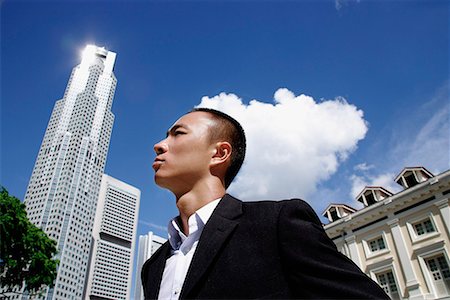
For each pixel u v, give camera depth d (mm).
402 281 16656
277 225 1175
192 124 1765
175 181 1602
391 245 17875
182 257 1367
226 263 1143
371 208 19406
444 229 16000
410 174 19594
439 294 15172
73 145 101125
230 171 1755
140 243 111125
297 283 1016
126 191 136125
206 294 1078
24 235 16234
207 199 1531
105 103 120125
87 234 96125
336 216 22781
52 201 90000
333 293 910
